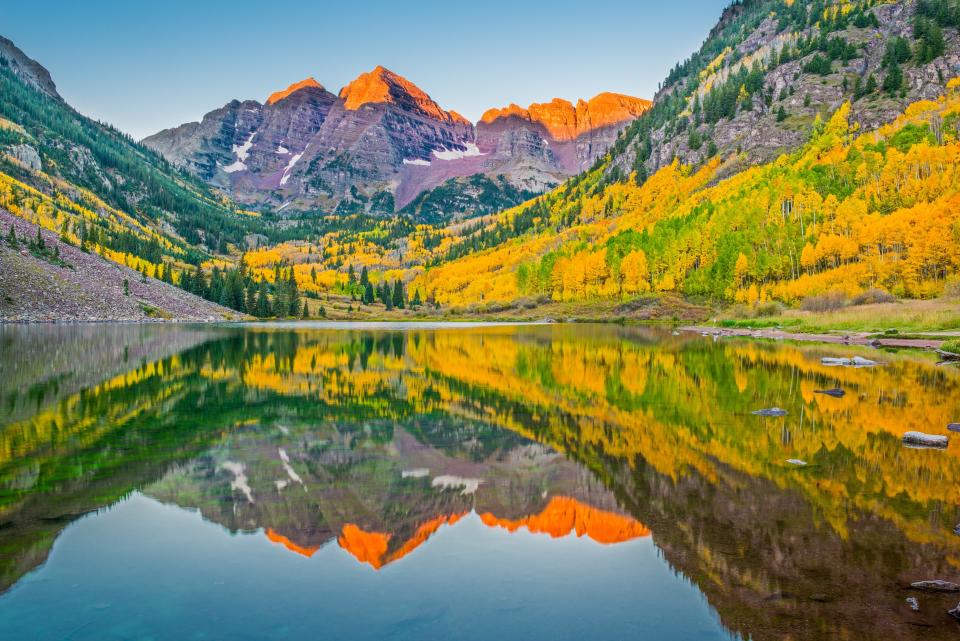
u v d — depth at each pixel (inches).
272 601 270.2
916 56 7716.5
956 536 352.8
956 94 6678.2
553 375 1275.8
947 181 4082.2
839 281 3609.7
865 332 2465.6
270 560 320.5
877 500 426.6
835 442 627.8
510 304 6638.8
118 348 1861.5
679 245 5191.9
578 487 469.1
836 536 355.3
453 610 264.1
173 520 381.1
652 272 5433.1
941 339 2039.9
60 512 392.2
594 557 328.2
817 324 2819.9
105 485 456.4
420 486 470.6
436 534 365.4
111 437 631.2
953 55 7357.3
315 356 1705.2
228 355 1685.5
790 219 4621.1
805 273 4124.0
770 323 3307.1
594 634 238.8
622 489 462.6
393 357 1695.4
